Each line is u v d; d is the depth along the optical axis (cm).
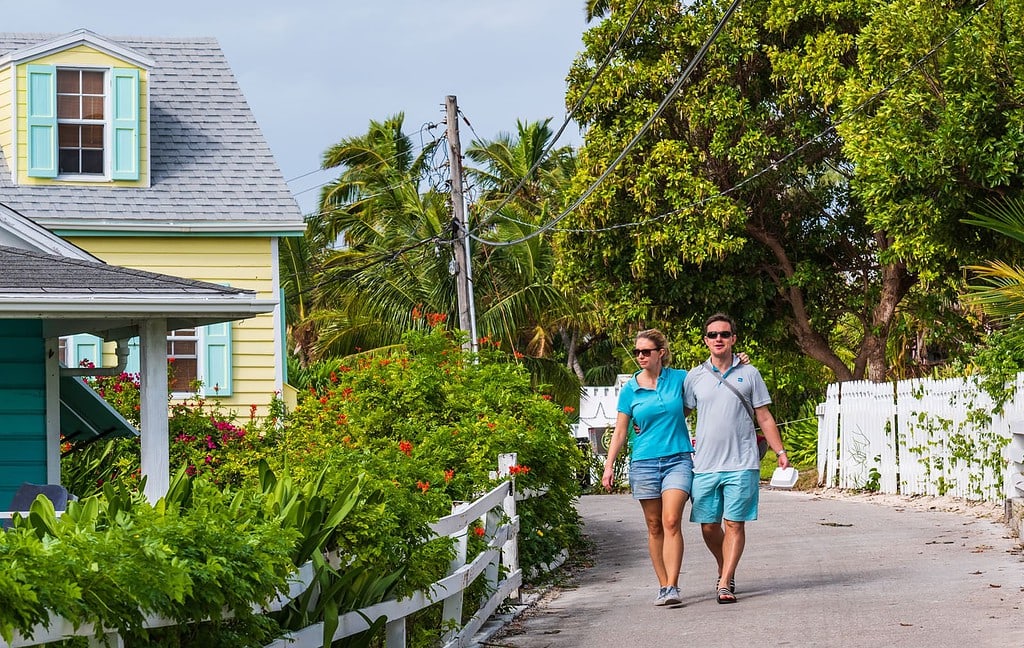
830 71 2338
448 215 3194
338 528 650
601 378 4562
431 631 754
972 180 1827
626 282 2619
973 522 1366
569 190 2622
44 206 1902
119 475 1314
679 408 909
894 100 1884
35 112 1947
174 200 1958
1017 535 1185
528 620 920
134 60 1980
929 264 2009
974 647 695
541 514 1227
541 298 3075
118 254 1925
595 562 1276
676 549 901
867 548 1176
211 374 1952
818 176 2702
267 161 2056
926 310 2561
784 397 3056
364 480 709
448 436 1112
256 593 505
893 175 1877
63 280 966
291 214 1972
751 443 895
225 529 510
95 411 1356
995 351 1498
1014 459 1288
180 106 2122
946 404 1698
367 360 1418
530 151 4097
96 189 1950
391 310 3066
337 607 618
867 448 1997
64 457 1392
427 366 1358
